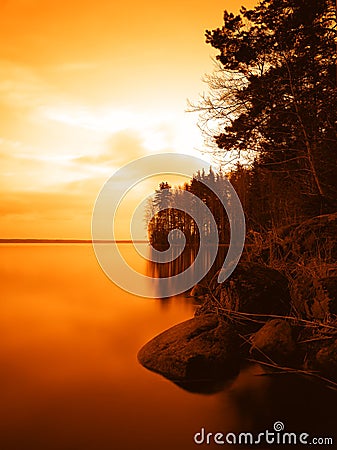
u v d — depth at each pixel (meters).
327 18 15.62
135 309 11.78
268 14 16.39
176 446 4.08
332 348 5.92
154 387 5.57
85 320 10.20
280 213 17.00
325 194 15.30
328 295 6.81
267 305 8.14
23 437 4.23
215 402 5.11
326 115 15.57
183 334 6.62
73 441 4.15
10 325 9.56
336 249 9.37
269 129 16.25
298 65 15.62
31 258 39.03
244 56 16.41
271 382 5.72
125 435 4.30
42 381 5.79
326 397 5.22
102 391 5.46
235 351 6.40
